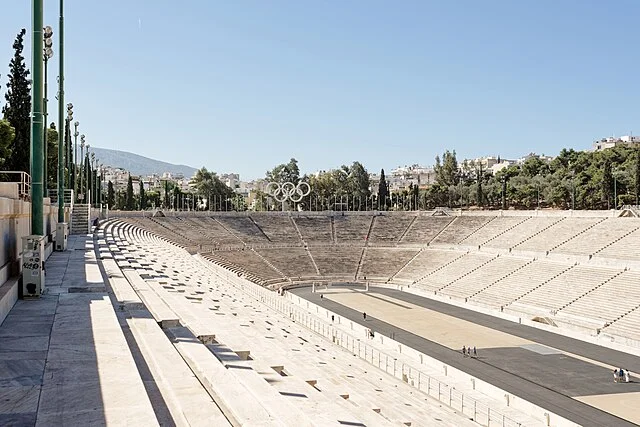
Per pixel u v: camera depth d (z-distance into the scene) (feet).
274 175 547.90
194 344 41.22
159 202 602.85
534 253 241.14
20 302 50.80
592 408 103.04
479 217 323.98
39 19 59.88
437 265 278.87
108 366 30.30
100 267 81.97
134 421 22.36
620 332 156.04
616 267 199.93
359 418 43.04
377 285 275.39
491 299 213.66
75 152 199.41
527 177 462.19
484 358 139.74
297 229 345.72
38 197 59.67
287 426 25.85
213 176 544.62
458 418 85.05
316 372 54.90
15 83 165.48
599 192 366.63
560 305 187.32
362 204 540.52
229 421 26.14
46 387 26.61
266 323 87.81
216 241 299.58
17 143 163.84
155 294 64.18
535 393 112.06
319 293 251.19
